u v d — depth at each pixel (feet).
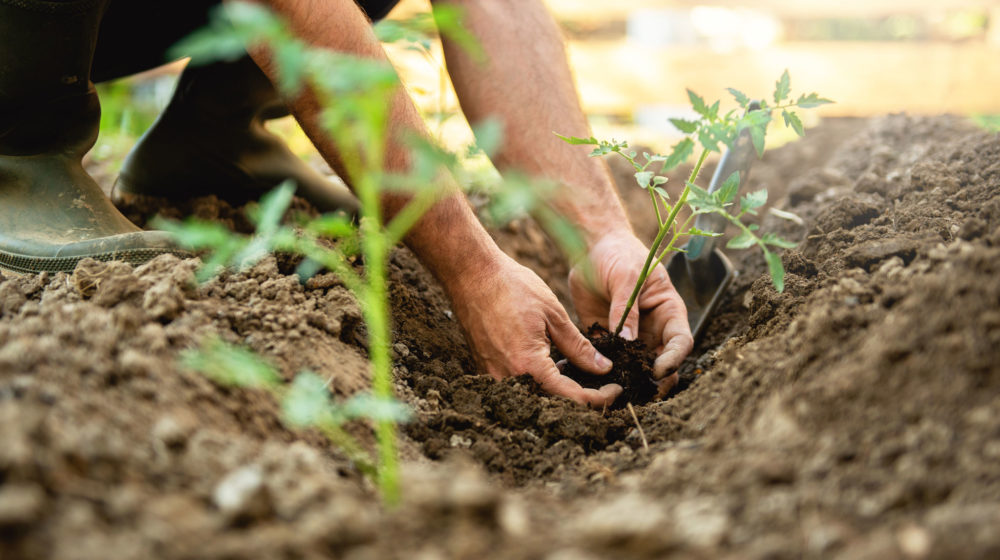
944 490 3.10
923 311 3.88
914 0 15.11
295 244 4.08
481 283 5.56
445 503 3.18
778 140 12.85
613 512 3.16
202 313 4.59
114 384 3.68
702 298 7.11
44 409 3.29
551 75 6.70
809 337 4.21
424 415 4.92
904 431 3.41
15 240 5.73
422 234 5.38
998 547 2.74
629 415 5.00
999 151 6.79
